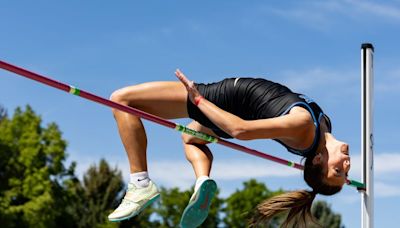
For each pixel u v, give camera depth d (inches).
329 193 191.0
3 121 1374.3
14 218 1279.5
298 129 179.2
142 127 191.6
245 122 177.0
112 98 190.4
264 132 177.0
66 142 1354.6
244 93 188.4
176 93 189.8
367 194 285.1
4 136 1330.0
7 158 1317.7
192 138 208.4
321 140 186.1
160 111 191.9
